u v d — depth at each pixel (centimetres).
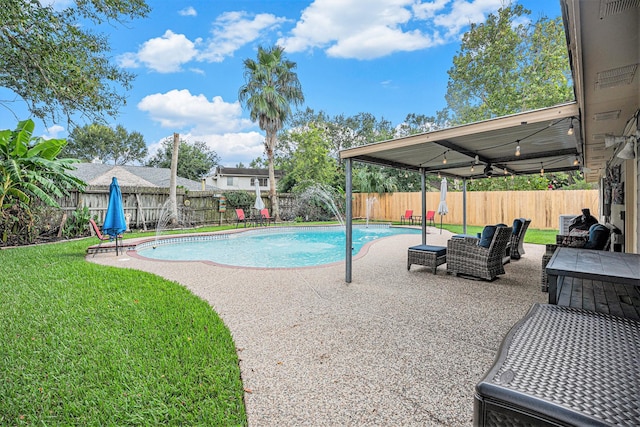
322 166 2005
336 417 198
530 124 380
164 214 1450
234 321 354
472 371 249
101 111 631
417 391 224
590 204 1259
